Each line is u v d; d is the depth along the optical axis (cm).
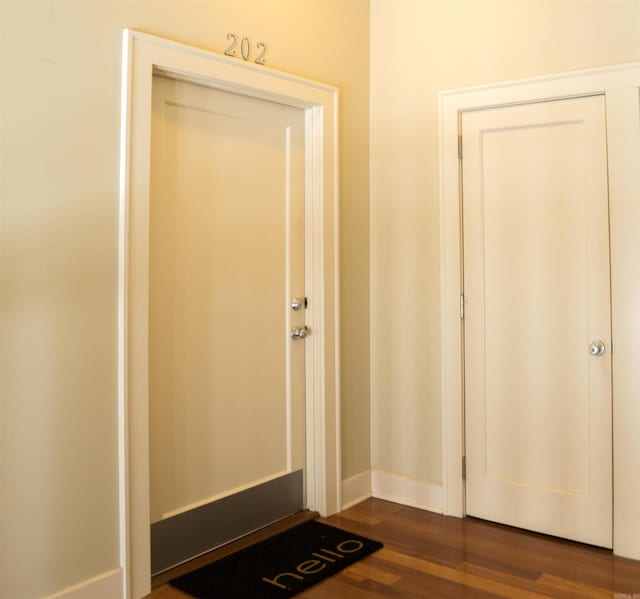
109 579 221
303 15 299
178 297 256
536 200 291
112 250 222
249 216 286
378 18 338
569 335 284
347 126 327
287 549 273
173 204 254
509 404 300
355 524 303
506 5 296
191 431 262
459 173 310
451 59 312
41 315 204
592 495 279
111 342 222
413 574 253
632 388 267
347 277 328
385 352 339
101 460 220
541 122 288
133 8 227
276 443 302
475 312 307
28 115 199
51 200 205
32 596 203
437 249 319
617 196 270
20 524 200
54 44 205
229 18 262
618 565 261
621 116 268
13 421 197
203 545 267
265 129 293
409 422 331
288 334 306
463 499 312
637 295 266
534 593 238
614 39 269
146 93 230
